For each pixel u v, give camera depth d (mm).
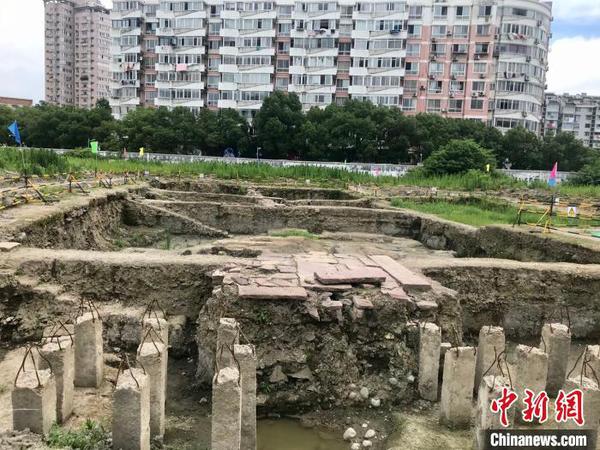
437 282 8922
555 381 7371
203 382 7523
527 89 53500
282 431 6703
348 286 7887
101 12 101250
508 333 9844
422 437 6277
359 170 39312
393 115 47469
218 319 7379
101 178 21906
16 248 9641
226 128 49625
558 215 18828
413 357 7457
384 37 53625
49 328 8055
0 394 6422
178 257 9594
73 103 105062
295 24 55156
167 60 58594
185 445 6215
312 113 49188
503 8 51656
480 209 22344
